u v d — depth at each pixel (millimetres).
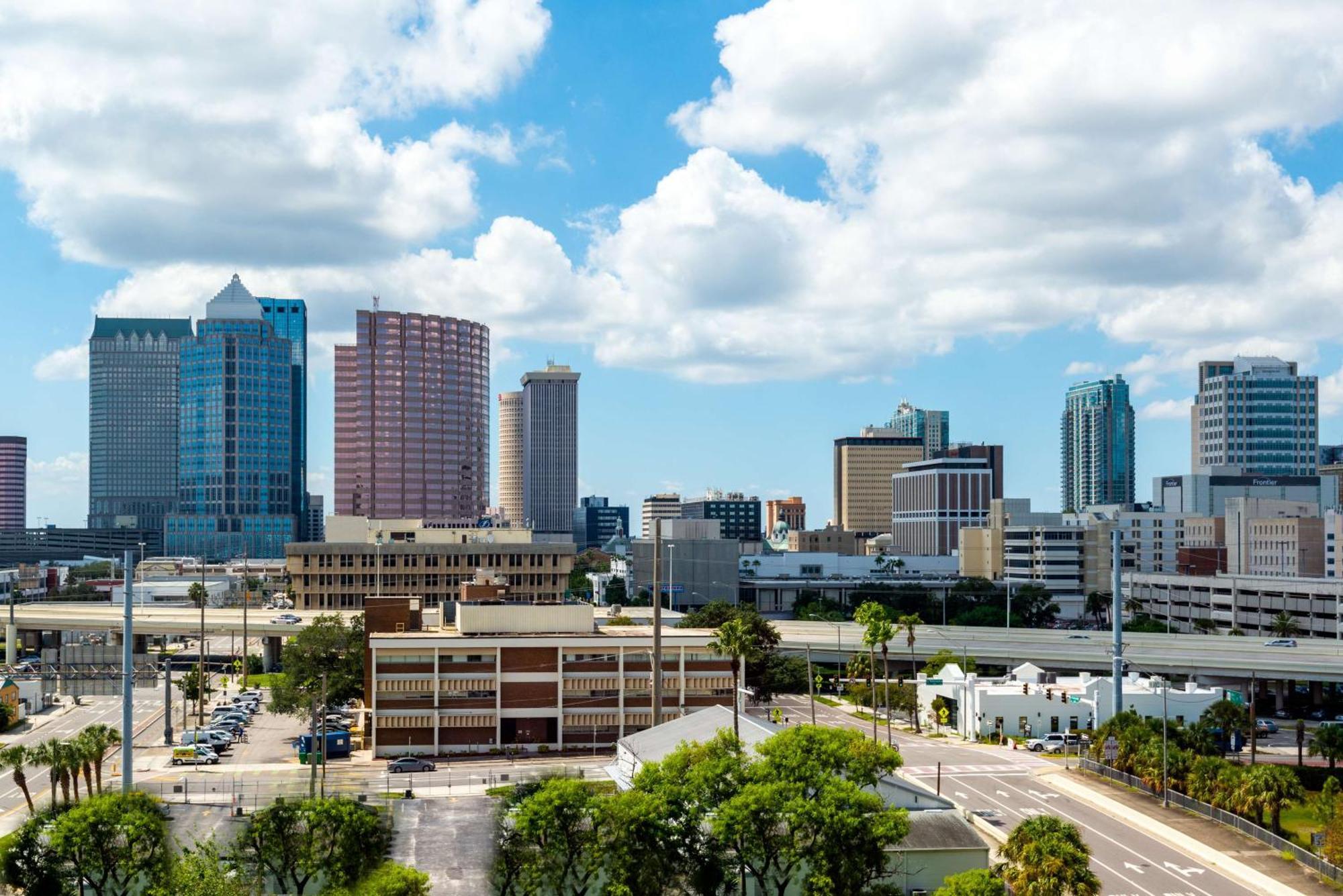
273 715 187125
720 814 78938
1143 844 105188
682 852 80000
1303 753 156375
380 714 150375
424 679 151750
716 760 86438
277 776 134375
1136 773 129500
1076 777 135500
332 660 180000
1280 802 106875
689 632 166125
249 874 81062
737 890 82688
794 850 79125
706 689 157250
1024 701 166625
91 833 78312
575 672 155375
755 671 195000
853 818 77938
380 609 166375
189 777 133125
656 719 134375
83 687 171625
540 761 145375
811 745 87375
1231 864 98812
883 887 80500
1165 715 131500
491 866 88250
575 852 79250
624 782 115750
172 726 168250
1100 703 166750
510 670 153875
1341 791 119375
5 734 166125
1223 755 145250
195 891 74438
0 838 84812
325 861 80250
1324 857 97125
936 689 179750
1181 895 90750
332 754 148875
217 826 105625
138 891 79438
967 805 120375
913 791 94625
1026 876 76250
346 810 81688
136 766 141375
